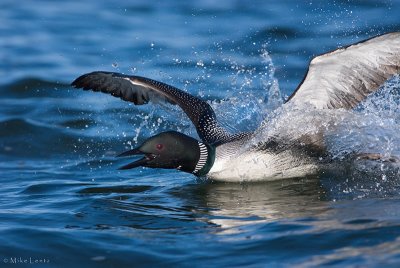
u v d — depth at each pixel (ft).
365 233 30.22
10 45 72.08
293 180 39.50
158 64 64.23
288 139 39.45
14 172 45.14
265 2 78.54
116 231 32.22
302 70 60.80
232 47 67.05
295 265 27.91
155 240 30.99
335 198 35.78
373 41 34.78
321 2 75.82
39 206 36.42
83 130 52.54
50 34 75.10
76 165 46.21
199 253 29.48
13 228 32.35
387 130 40.78
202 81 59.31
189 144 38.50
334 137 39.93
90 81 43.60
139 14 79.82
